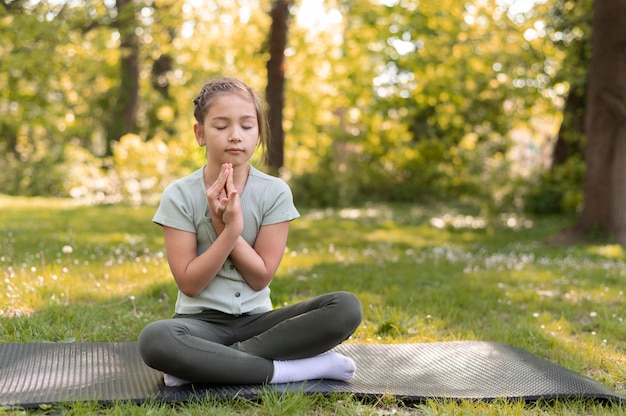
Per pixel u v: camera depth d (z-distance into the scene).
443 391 3.08
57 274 5.71
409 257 8.40
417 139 23.44
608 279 7.09
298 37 21.73
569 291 6.35
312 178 19.98
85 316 4.34
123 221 12.11
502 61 15.81
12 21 13.78
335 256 8.09
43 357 3.39
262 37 19.94
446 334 4.53
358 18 17.70
